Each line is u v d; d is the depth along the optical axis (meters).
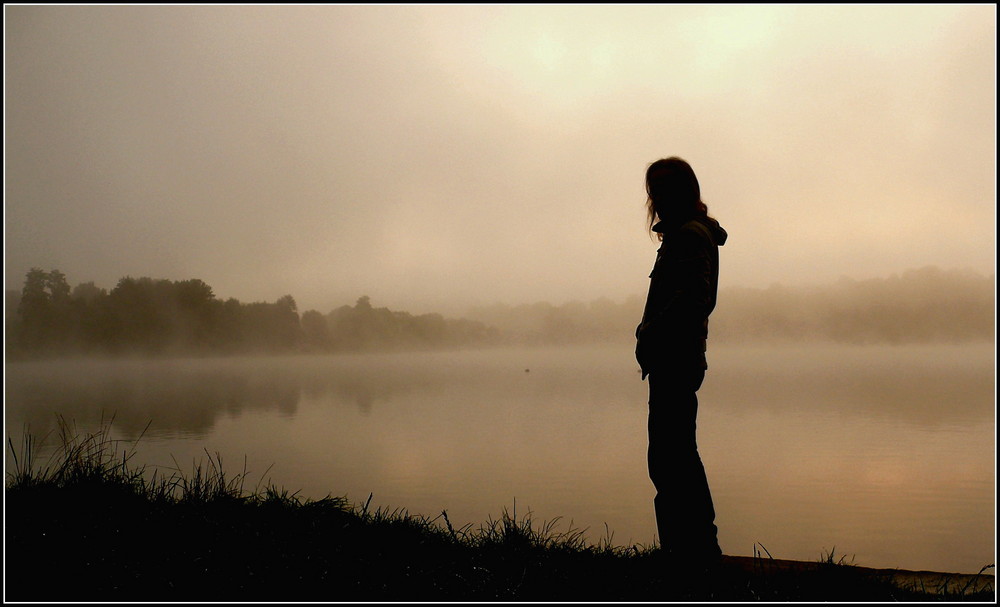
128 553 2.83
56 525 3.03
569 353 190.25
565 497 10.48
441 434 21.09
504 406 33.22
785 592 2.51
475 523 8.38
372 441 19.12
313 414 29.50
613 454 15.88
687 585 2.56
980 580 2.64
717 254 2.73
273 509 3.62
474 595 2.61
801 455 16.12
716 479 12.97
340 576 2.73
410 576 2.77
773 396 36.78
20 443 4.48
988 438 18.53
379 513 3.68
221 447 17.17
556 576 2.79
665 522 2.65
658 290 2.67
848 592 2.48
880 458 15.48
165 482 3.91
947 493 11.16
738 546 8.18
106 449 4.10
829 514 9.81
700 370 2.64
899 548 7.96
